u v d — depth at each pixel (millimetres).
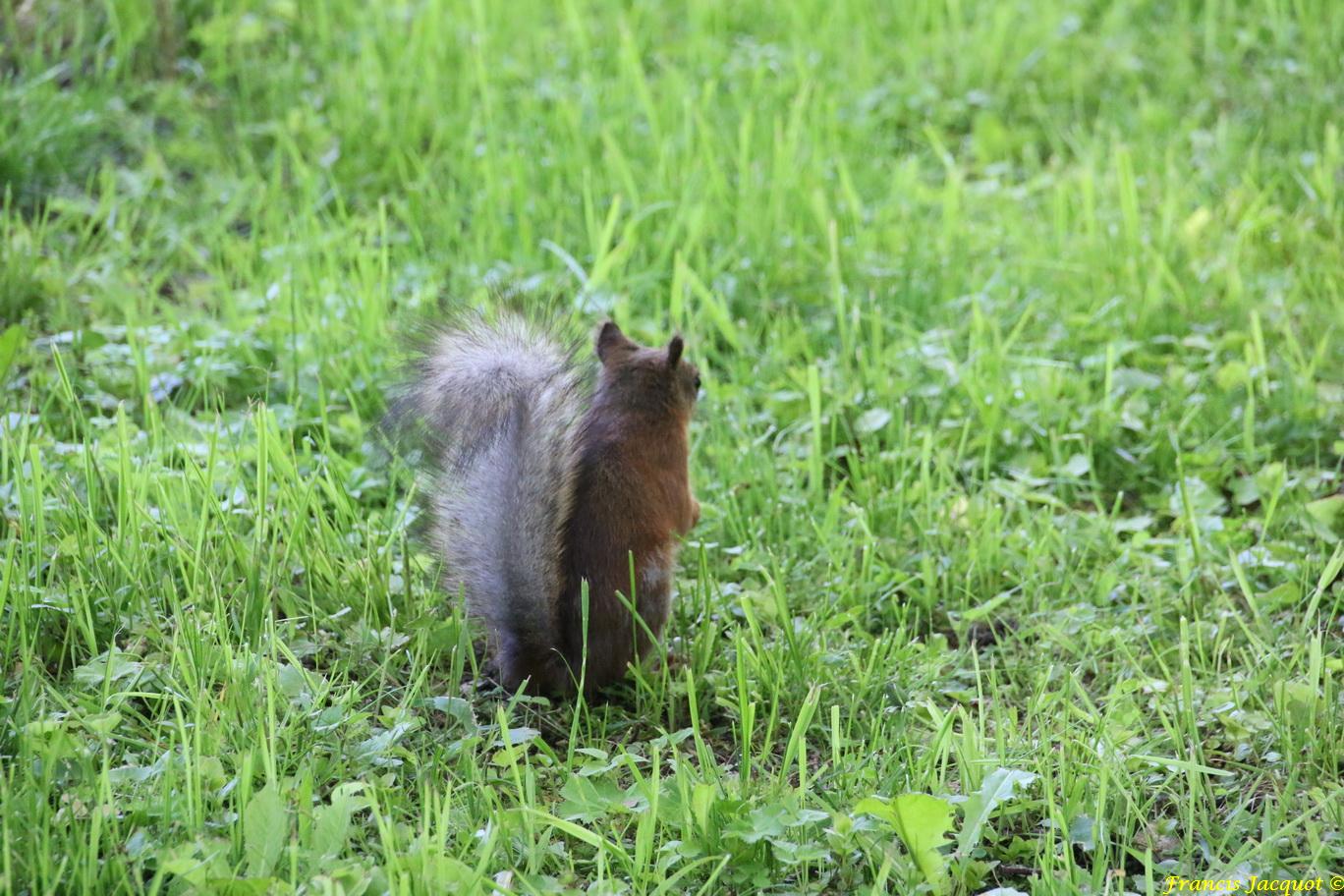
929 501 10125
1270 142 15797
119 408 8914
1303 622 9000
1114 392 11656
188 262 13156
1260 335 11617
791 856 6547
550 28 18078
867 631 9234
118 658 7699
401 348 8383
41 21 15711
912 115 16766
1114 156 15227
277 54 16391
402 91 15594
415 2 17766
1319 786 7500
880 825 6852
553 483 8047
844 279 13102
